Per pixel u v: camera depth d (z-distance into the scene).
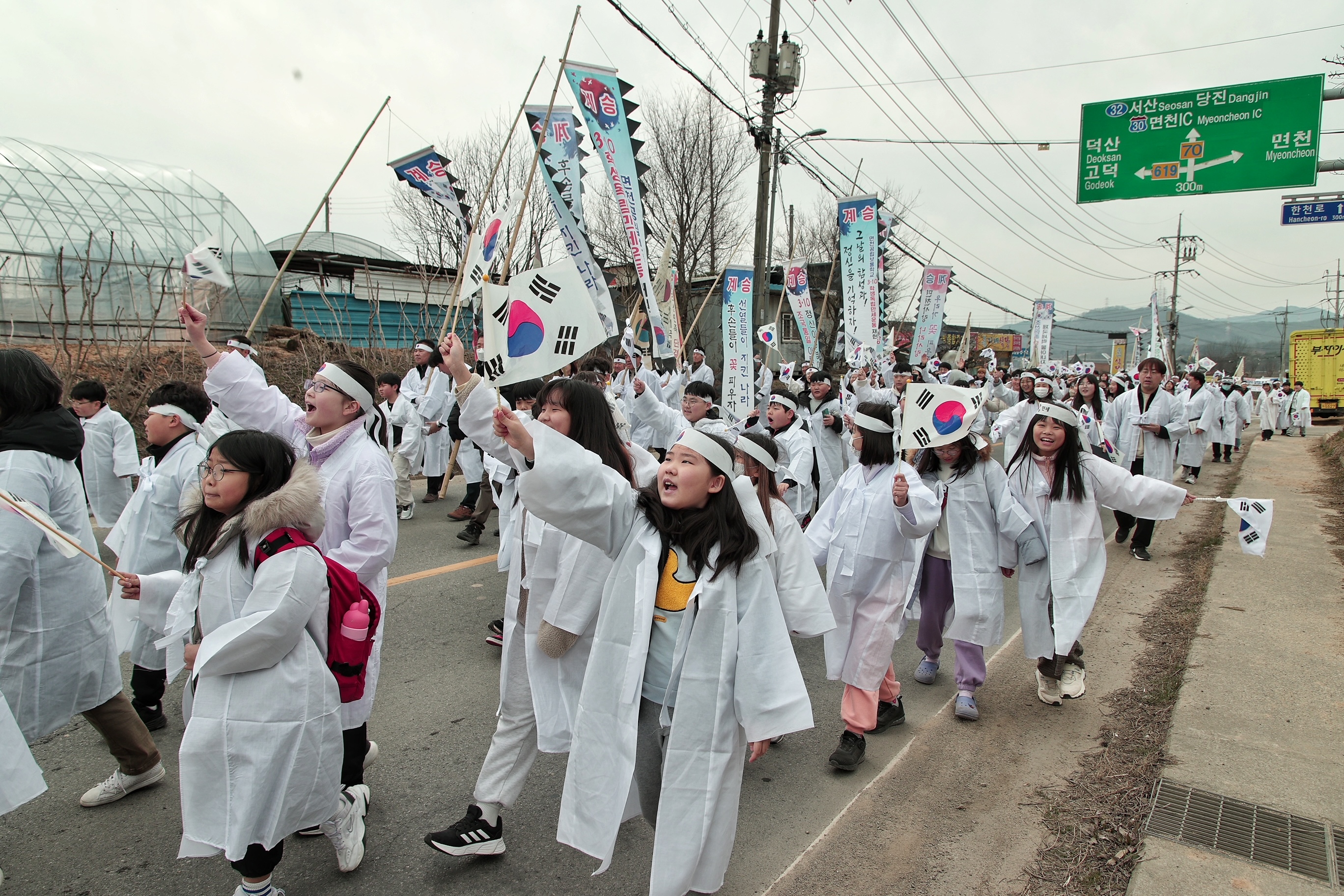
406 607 6.17
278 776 2.51
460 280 3.32
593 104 6.93
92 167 15.85
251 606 2.46
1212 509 10.66
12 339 13.10
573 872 3.12
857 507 4.14
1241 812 3.35
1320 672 4.75
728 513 2.56
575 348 2.79
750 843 3.37
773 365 14.38
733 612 2.51
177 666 3.05
